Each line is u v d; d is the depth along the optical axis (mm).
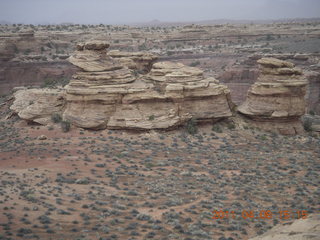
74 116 59219
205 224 30859
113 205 33531
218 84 63719
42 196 33531
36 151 49719
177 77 60875
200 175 44281
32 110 61875
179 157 50531
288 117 64375
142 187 39469
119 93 58656
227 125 64062
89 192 36406
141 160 48656
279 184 42469
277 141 61031
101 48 61219
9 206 30266
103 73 59406
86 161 46719
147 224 30125
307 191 40469
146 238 27328
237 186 41188
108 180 41031
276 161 51594
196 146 55469
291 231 22938
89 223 29312
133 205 34156
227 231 30062
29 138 55500
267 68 65250
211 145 56469
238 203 35875
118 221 30172
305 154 55500
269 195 39156
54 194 34656
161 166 47000
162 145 54562
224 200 37062
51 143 53281
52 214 30125
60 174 41219
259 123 65500
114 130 58438
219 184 41625
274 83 64062
